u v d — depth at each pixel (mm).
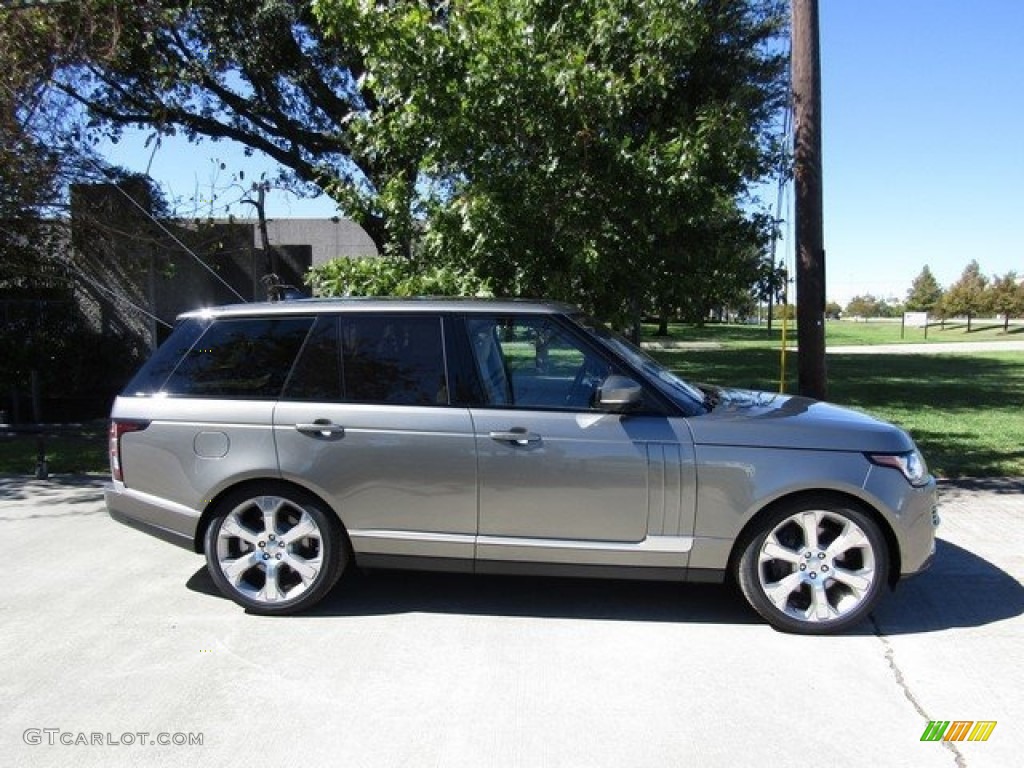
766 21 9812
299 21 12070
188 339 4922
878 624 4520
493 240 7051
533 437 4430
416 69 6730
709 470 4340
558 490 4434
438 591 5074
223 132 14242
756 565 4391
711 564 4406
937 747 3285
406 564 4633
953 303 68625
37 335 12594
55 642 4309
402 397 4598
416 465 4516
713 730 3406
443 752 3246
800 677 3881
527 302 4879
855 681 3840
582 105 6617
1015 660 4059
